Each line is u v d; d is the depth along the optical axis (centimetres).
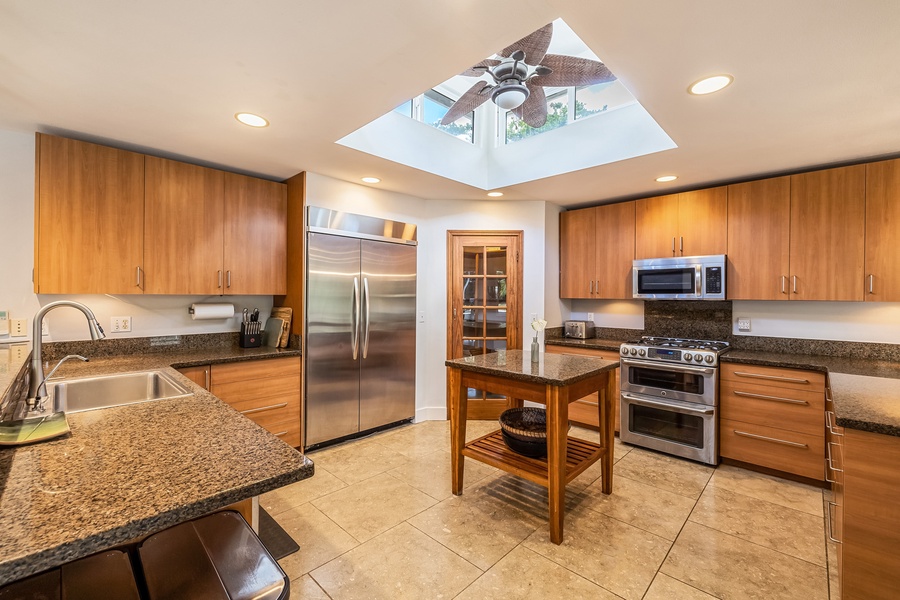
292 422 318
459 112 265
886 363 280
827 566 192
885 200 271
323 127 237
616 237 398
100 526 73
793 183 304
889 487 137
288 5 137
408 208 399
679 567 192
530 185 358
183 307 314
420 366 415
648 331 409
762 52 160
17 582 82
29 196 250
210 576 89
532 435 235
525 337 417
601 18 143
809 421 272
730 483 278
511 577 185
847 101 199
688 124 228
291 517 232
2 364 194
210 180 298
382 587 178
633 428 349
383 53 165
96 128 239
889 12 136
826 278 291
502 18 143
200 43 158
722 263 329
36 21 144
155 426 130
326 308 336
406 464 307
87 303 274
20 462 101
